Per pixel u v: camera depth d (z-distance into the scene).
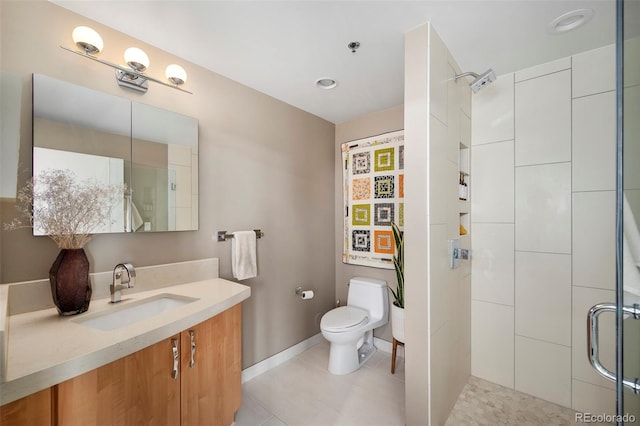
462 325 1.90
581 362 1.69
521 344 1.89
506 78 1.96
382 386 2.02
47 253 1.26
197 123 1.80
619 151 0.64
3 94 1.15
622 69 0.64
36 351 0.86
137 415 1.02
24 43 1.21
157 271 1.59
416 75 1.44
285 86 2.14
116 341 0.94
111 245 1.45
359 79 2.03
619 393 0.63
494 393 1.88
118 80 1.47
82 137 1.34
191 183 1.76
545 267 1.81
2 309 0.88
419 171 1.42
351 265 2.83
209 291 1.55
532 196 1.86
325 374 2.18
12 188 1.16
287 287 2.45
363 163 2.73
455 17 1.38
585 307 1.69
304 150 2.61
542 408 1.73
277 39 1.57
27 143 1.21
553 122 1.79
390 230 2.53
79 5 1.30
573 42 1.59
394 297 2.51
